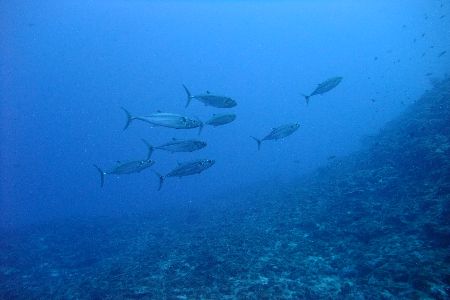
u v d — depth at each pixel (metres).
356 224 10.94
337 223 11.84
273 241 12.06
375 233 9.90
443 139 12.09
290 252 10.80
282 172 39.56
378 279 7.60
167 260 11.91
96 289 10.12
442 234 7.97
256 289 8.41
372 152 17.23
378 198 12.24
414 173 12.01
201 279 9.45
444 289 6.20
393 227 9.75
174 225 19.69
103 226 21.58
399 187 11.88
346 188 14.40
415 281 6.78
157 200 41.81
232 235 13.43
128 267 11.91
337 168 20.31
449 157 10.88
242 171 57.38
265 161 62.81
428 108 15.61
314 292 7.99
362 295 7.30
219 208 21.95
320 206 14.34
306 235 12.02
